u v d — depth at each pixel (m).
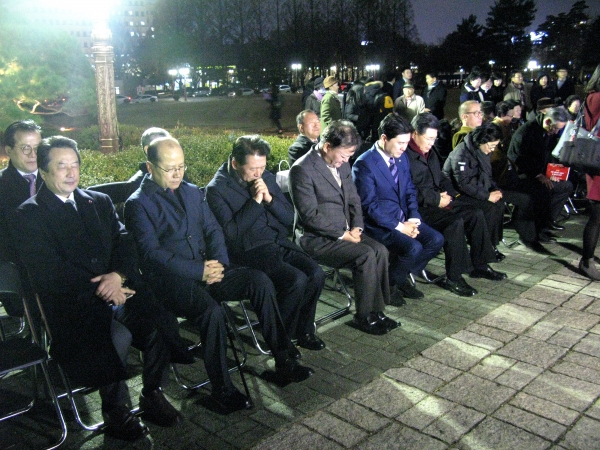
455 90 42.19
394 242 4.44
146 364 3.08
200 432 2.97
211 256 3.55
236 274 3.53
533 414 3.03
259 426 3.00
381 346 3.88
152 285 3.39
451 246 4.76
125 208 3.38
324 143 4.12
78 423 2.95
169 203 3.39
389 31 56.62
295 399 3.24
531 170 6.25
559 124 5.96
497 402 3.15
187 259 3.35
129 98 54.16
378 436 2.87
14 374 3.63
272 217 4.03
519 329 4.08
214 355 3.17
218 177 3.96
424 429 2.92
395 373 3.50
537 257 5.71
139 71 68.56
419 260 4.62
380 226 4.55
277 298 3.71
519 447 2.76
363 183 4.51
